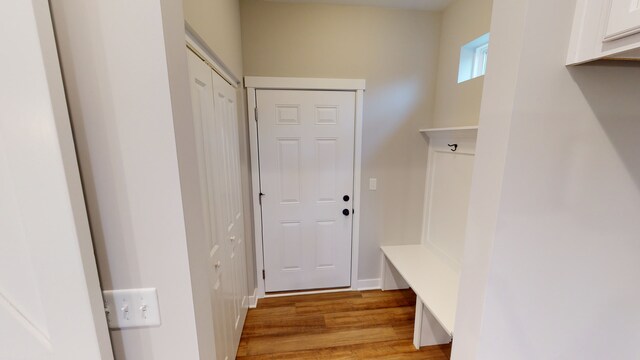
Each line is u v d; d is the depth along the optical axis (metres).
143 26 0.57
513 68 0.70
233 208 1.75
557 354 0.89
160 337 0.71
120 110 0.59
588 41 0.64
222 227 1.45
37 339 0.64
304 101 2.20
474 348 0.89
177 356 0.73
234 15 1.82
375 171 2.39
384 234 2.52
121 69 0.58
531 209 0.77
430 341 1.87
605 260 0.83
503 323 0.84
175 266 0.68
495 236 0.78
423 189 2.48
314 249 2.46
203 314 0.79
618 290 0.86
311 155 2.30
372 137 2.34
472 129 1.65
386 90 2.28
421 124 2.37
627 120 0.75
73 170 0.57
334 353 1.82
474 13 1.86
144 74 0.58
